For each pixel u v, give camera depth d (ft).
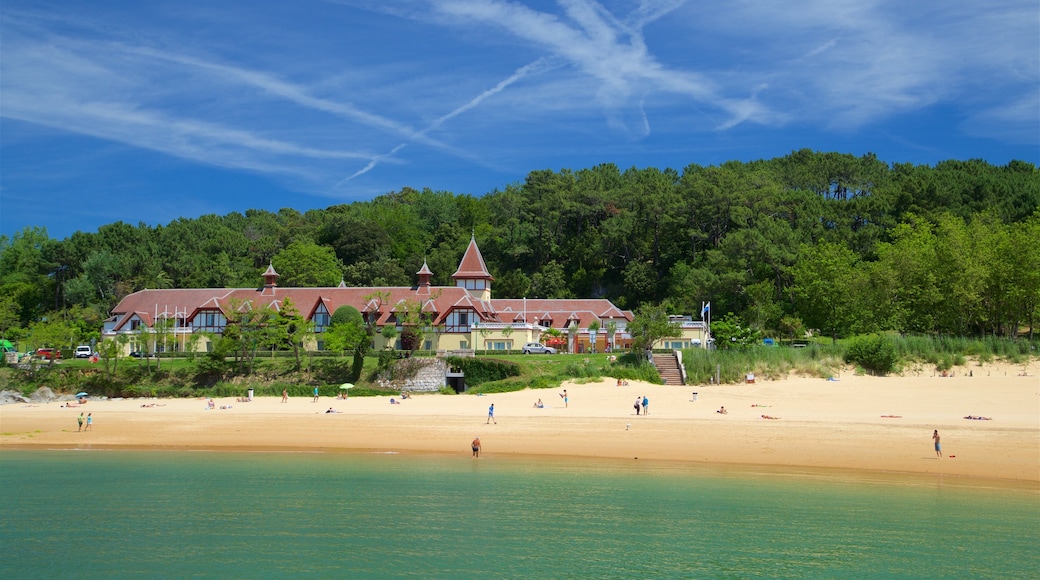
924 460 156.04
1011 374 268.41
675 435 183.32
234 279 481.87
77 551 111.65
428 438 187.52
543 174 572.92
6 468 162.50
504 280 458.50
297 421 212.23
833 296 325.83
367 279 480.23
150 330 331.77
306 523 122.52
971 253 318.04
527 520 122.42
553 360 281.33
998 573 99.71
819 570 101.50
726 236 424.05
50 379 283.79
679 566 103.55
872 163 611.88
